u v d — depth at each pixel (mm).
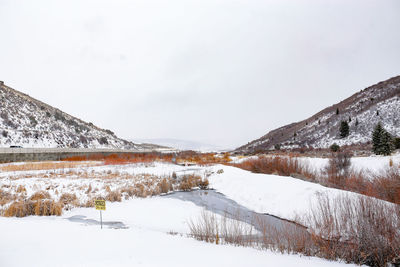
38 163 27344
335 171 17578
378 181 11336
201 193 15055
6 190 12805
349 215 6027
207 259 4082
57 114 68250
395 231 5266
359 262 5066
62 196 11703
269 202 12023
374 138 28438
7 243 4836
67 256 4031
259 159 20734
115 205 11516
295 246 5766
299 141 73125
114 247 4754
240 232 7137
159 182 16938
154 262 3771
